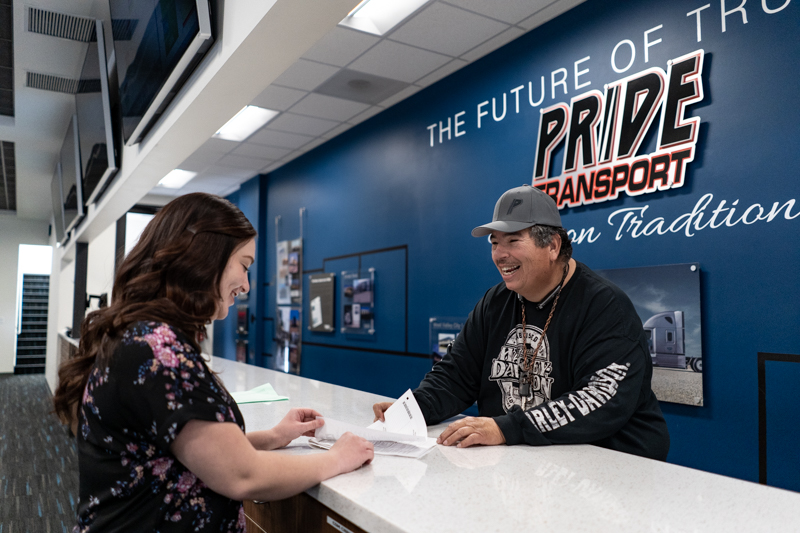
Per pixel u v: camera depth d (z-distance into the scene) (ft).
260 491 2.81
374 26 11.40
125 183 13.09
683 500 2.84
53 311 28.17
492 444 3.98
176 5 7.42
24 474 13.21
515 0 10.18
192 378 2.72
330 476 3.19
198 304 3.01
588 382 4.27
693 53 8.46
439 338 13.33
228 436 2.72
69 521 10.30
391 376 15.21
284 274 21.29
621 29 9.54
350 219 17.29
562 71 10.57
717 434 8.11
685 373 8.43
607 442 4.43
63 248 24.41
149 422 2.66
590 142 9.92
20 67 13.91
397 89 14.32
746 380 7.79
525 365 4.92
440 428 4.72
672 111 8.72
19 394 25.91
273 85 14.07
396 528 2.50
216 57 7.52
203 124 9.32
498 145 11.94
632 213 9.32
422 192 14.21
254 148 19.42
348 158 17.48
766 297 7.60
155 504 2.77
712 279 8.21
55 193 24.23
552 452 3.80
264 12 6.07
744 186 7.87
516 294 5.19
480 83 12.49
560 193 10.44
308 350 19.45
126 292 2.98
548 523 2.53
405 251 14.78
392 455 3.74
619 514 2.64
